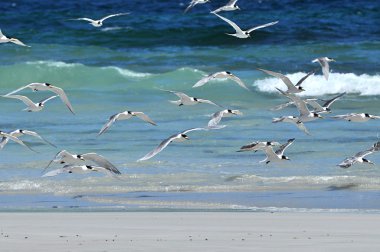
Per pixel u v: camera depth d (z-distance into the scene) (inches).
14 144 1165.7
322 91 1637.6
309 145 1147.3
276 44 2054.6
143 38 2116.1
